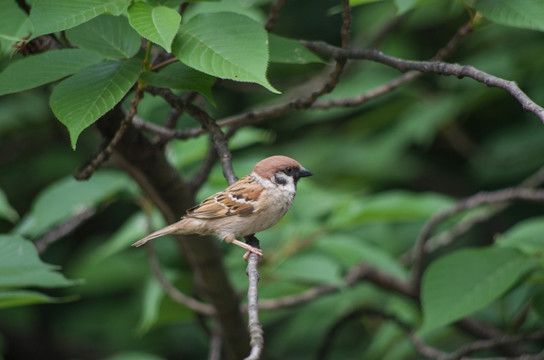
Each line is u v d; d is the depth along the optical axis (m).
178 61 6.01
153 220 10.31
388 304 11.38
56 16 5.04
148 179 7.70
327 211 11.13
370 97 8.51
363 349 12.88
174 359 14.98
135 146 7.22
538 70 12.32
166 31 4.93
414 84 13.62
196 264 8.42
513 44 12.94
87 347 16.20
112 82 5.59
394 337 10.83
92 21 6.25
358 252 9.89
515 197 9.05
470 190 14.72
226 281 8.63
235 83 12.80
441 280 7.74
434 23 14.09
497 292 7.50
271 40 6.78
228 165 6.36
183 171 11.66
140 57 6.74
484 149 13.37
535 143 12.73
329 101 8.50
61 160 15.05
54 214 9.41
